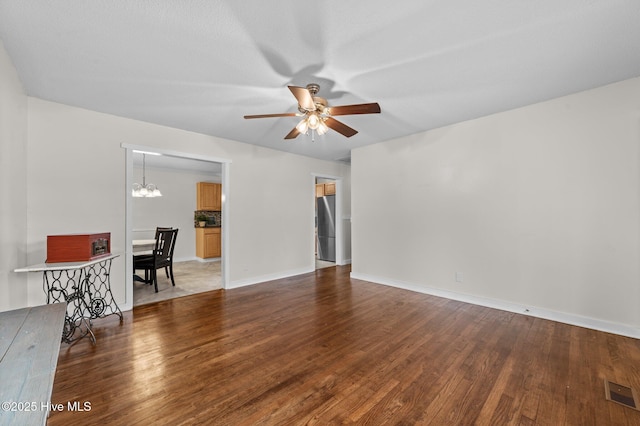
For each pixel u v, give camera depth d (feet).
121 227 10.21
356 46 6.12
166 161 18.07
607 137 8.18
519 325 8.76
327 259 21.21
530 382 5.81
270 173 15.20
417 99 8.95
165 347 7.39
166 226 21.52
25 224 8.29
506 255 10.13
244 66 6.89
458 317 9.48
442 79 7.63
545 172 9.27
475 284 10.92
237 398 5.35
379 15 5.17
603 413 4.91
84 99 8.77
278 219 15.56
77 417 4.81
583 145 8.57
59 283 8.07
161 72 7.16
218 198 23.61
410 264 13.00
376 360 6.72
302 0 4.78
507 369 6.30
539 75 7.50
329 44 6.04
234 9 4.99
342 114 7.43
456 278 11.46
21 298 8.05
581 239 8.64
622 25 5.47
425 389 5.62
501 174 10.21
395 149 13.53
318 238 21.91
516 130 9.84
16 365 2.94
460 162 11.28
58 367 6.39
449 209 11.64
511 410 5.00
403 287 13.26
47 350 3.29
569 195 8.84
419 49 6.25
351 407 5.11
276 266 15.43
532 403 5.18
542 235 9.36
